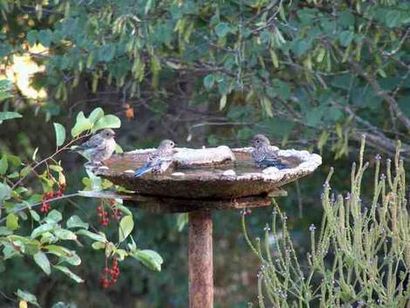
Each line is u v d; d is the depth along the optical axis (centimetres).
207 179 760
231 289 1909
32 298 897
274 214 812
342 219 780
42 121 1775
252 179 765
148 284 1830
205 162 857
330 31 1180
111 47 1220
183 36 1209
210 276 855
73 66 1267
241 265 1909
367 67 1271
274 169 790
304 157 878
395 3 1163
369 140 1318
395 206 781
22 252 823
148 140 1669
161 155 805
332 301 787
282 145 1307
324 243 790
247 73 1226
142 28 1185
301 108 1277
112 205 901
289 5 1151
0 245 845
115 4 1197
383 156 1406
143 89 1514
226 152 881
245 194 801
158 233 1756
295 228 1628
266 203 818
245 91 1322
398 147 801
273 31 1131
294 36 1201
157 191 792
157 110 1477
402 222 781
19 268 1742
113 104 1522
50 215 862
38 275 1756
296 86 1340
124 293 1842
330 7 1255
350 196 784
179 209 809
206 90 1355
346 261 818
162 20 1195
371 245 786
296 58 1317
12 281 1739
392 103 1282
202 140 1542
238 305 1814
